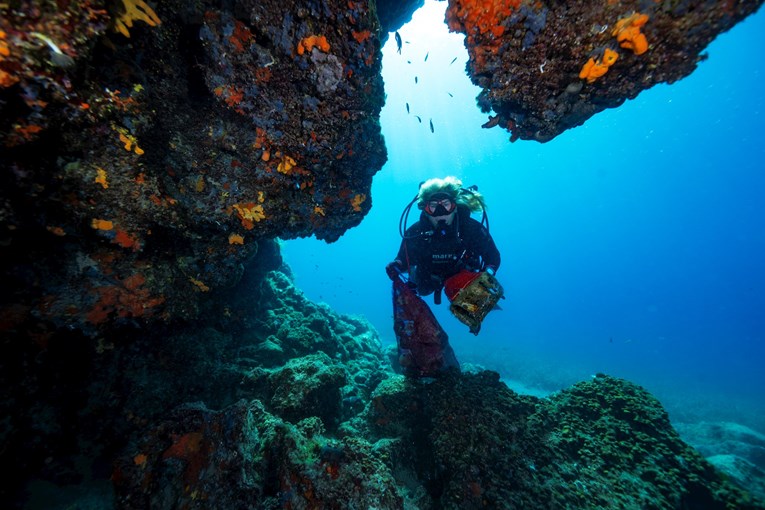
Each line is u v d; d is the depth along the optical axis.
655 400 3.30
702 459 2.82
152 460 2.19
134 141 1.95
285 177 2.65
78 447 2.56
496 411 2.88
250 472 2.13
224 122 2.39
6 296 2.01
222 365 3.50
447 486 2.53
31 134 1.50
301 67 2.16
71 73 1.46
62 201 1.87
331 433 3.17
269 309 5.18
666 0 1.41
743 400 15.74
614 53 1.59
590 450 2.84
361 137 2.73
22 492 2.30
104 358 2.64
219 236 2.72
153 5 1.91
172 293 2.53
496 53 1.82
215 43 2.05
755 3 1.38
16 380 2.21
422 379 3.49
